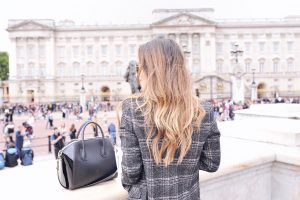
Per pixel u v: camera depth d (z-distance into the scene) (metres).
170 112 2.00
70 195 2.47
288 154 3.79
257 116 6.24
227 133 5.13
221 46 84.19
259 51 83.75
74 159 2.49
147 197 2.06
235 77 39.62
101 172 2.60
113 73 84.38
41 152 16.59
